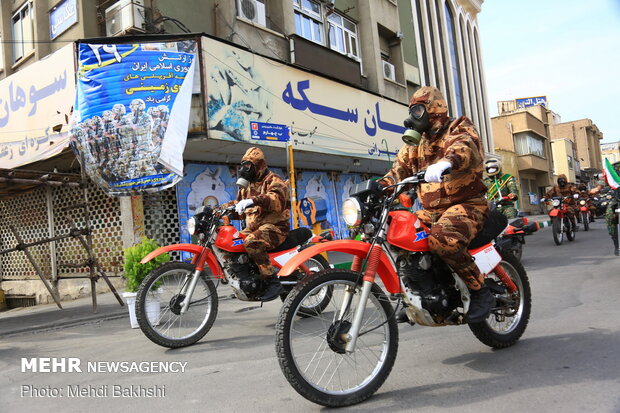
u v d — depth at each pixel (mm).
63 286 10367
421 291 2979
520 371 3051
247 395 2986
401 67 18891
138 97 8938
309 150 11875
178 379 3447
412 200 2914
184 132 8906
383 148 14859
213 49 9664
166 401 3012
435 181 2660
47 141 9781
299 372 2600
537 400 2590
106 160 8867
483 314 2998
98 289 9938
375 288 2855
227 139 9680
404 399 2742
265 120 10641
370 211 2824
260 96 10578
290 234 4961
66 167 10969
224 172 11867
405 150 3467
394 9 18953
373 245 2803
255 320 5473
